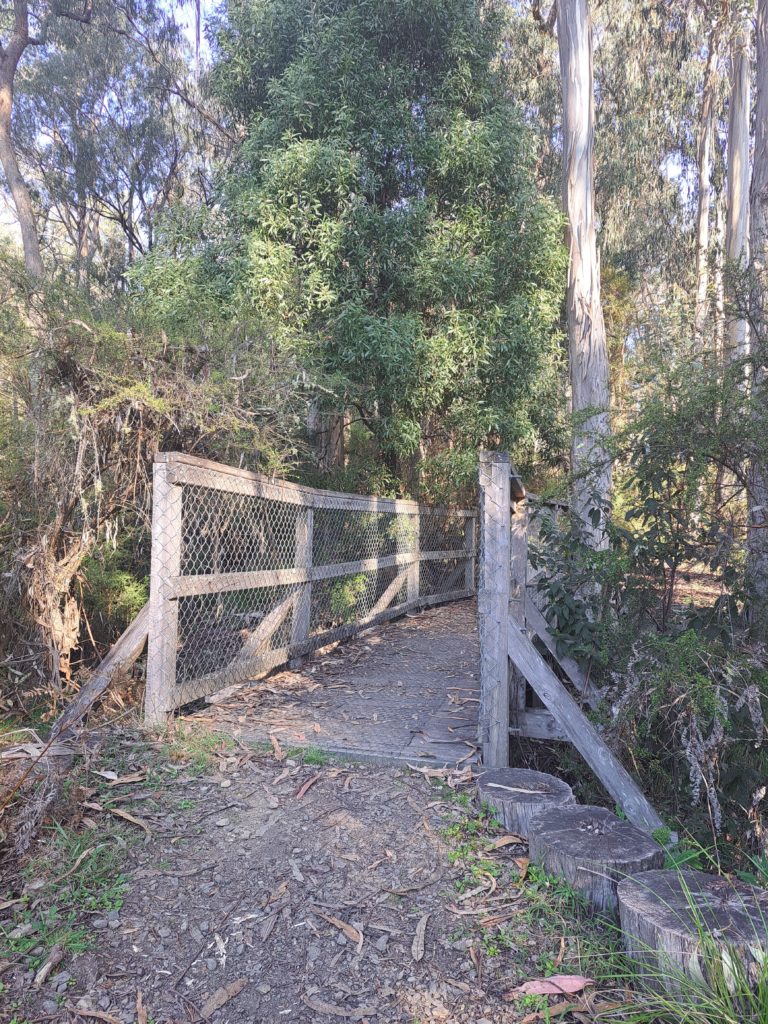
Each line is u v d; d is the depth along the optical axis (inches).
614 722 137.0
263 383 203.2
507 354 368.8
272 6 375.9
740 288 165.2
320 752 146.9
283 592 219.6
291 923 98.0
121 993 85.5
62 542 178.4
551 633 167.2
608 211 647.1
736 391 144.4
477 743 154.0
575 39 370.3
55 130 722.2
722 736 124.9
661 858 106.3
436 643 278.2
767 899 93.4
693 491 140.6
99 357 173.6
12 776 121.0
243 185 359.6
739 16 486.6
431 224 361.4
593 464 166.1
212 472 172.6
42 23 646.5
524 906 102.6
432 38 375.6
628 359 181.3
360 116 354.6
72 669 189.0
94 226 820.6
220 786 131.6
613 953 92.1
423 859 112.7
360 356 329.1
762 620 142.3
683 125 673.0
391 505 317.1
